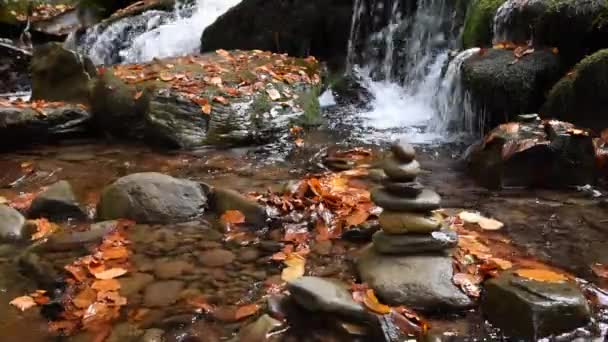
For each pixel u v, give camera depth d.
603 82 2.41
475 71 2.79
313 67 3.72
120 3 6.09
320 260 1.71
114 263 1.70
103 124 3.04
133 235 1.88
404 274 1.51
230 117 2.93
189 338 1.37
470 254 1.66
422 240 1.57
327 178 2.35
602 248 1.74
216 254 1.76
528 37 2.93
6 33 5.24
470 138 2.85
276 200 2.06
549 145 2.21
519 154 2.22
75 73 3.40
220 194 2.09
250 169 2.54
